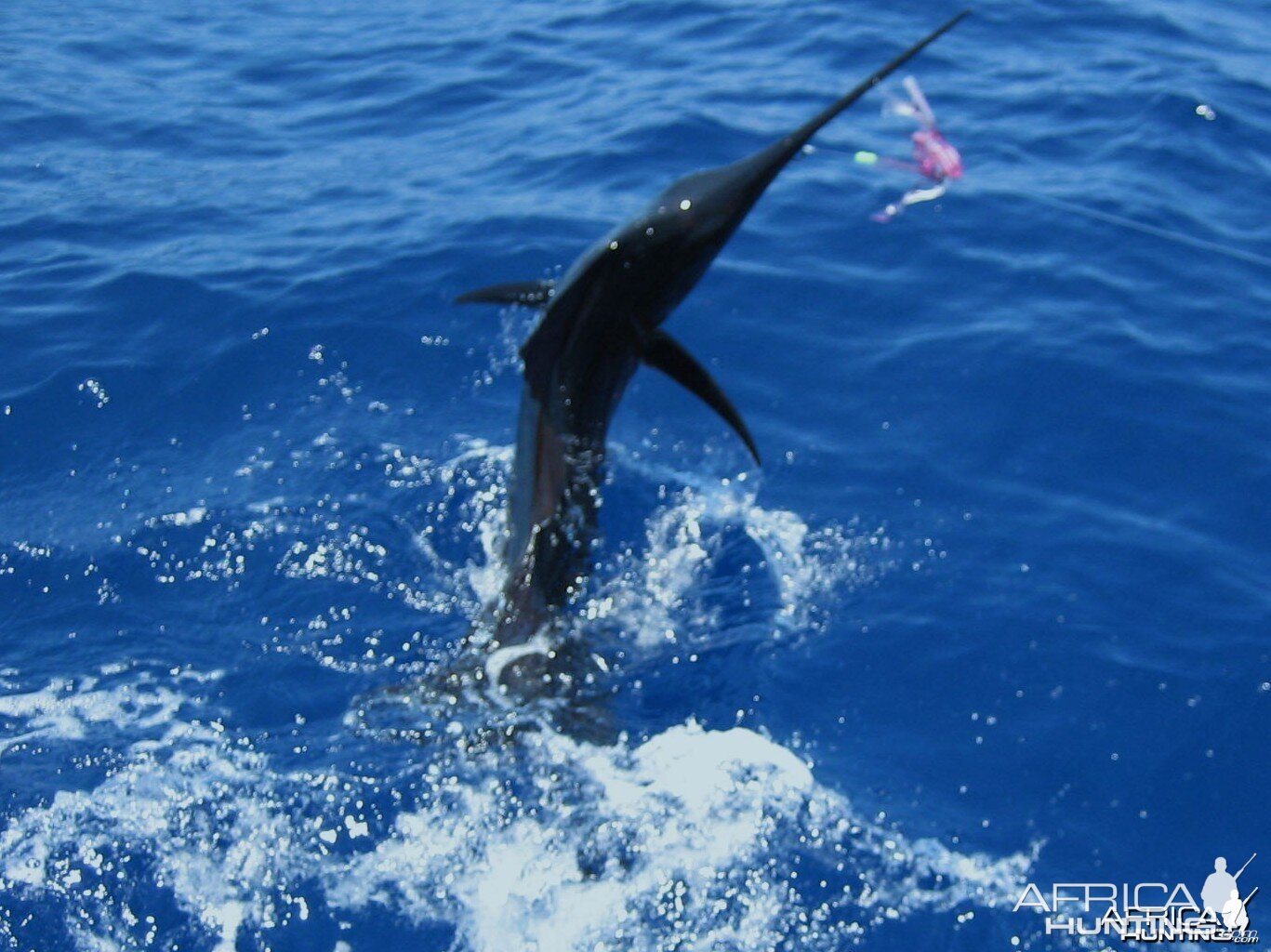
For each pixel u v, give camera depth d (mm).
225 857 6738
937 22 15008
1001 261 11133
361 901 6555
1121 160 12508
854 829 6941
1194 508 8938
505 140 13172
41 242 11719
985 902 6637
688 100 13539
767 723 7520
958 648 7973
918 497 9008
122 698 7617
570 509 7957
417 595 8281
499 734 7281
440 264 11062
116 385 9930
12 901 6527
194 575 8422
